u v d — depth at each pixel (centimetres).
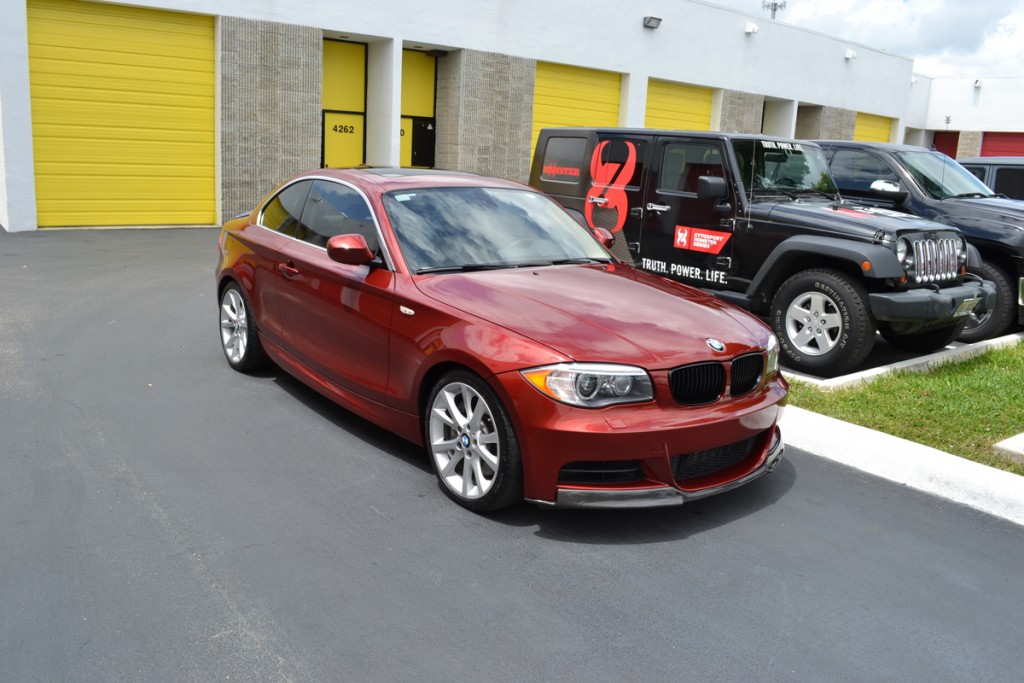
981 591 355
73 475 421
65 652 282
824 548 387
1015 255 825
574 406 363
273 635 297
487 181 558
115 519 377
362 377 467
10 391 547
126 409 525
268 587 329
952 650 311
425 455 471
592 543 380
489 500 391
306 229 543
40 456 443
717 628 317
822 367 675
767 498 441
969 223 849
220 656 284
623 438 362
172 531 369
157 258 1159
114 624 299
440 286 432
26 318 757
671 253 795
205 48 1529
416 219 486
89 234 1370
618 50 2133
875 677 293
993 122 3228
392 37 1741
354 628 304
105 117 1433
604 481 375
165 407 532
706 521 409
